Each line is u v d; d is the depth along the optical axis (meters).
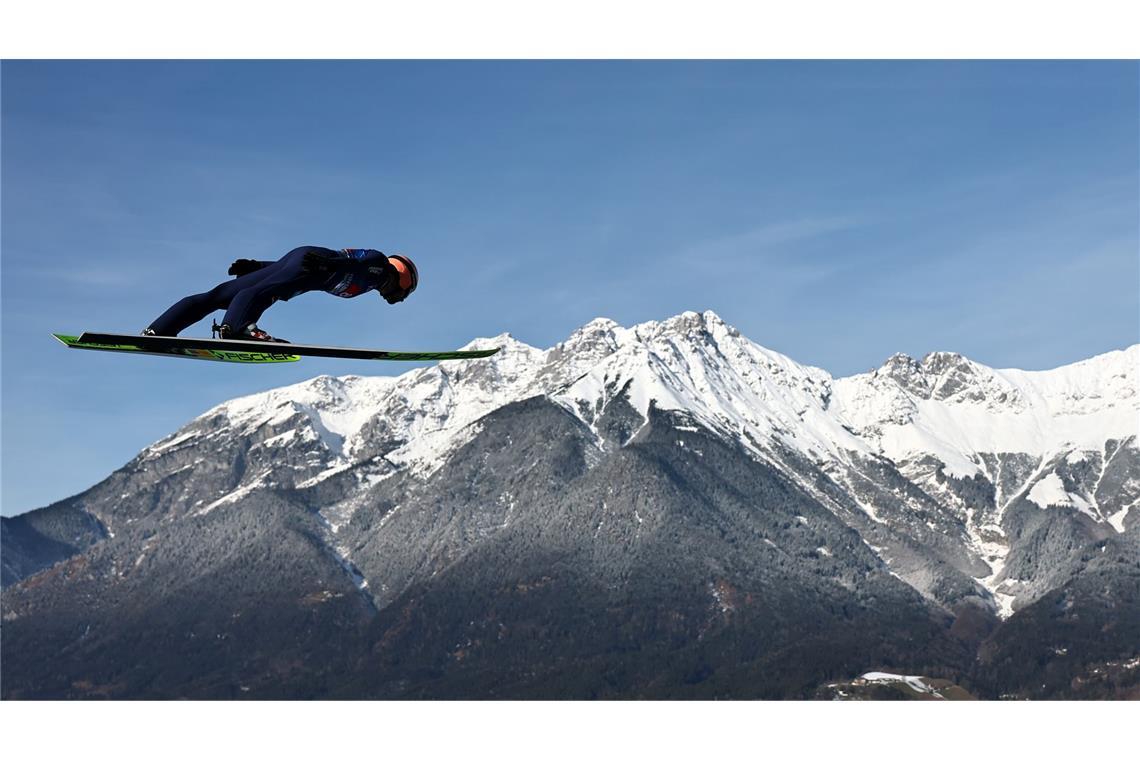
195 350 16.45
